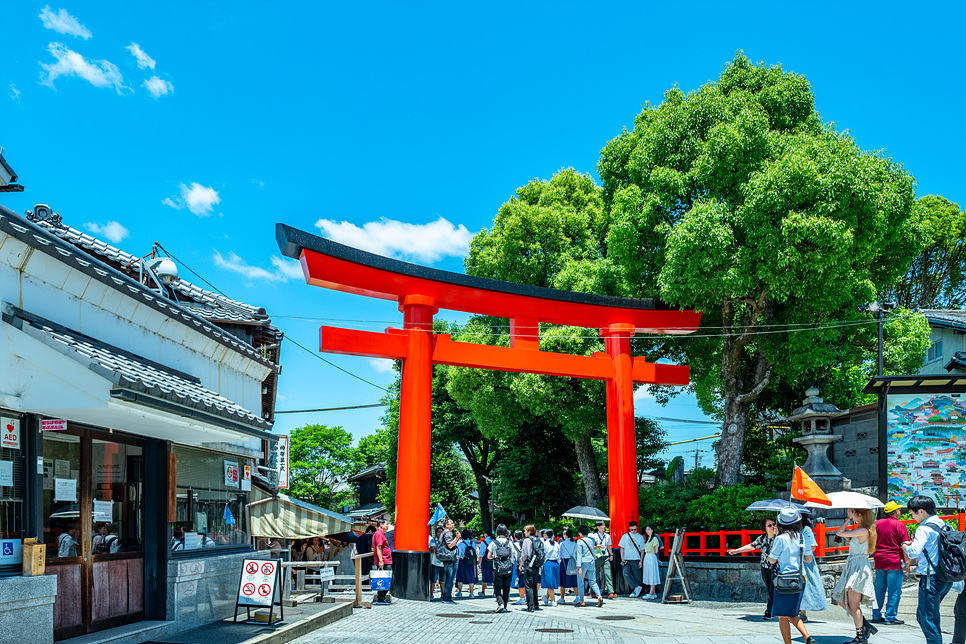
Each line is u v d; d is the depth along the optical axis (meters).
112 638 8.67
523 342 19.52
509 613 14.61
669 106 21.47
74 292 8.80
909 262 21.22
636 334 23.42
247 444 13.28
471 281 18.66
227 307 17.39
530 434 34.06
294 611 12.55
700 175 19.59
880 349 19.89
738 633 11.40
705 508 19.75
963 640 8.21
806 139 18.72
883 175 18.55
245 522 13.44
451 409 37.28
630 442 19.92
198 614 10.73
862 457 23.06
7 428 7.74
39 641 7.46
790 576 9.17
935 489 18.81
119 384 7.46
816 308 19.52
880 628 11.12
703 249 18.53
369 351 17.56
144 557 10.12
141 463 10.27
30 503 7.93
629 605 16.41
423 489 17.52
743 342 21.72
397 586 17.17
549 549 16.89
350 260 16.98
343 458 49.84
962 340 28.11
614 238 21.20
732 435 21.81
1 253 7.70
